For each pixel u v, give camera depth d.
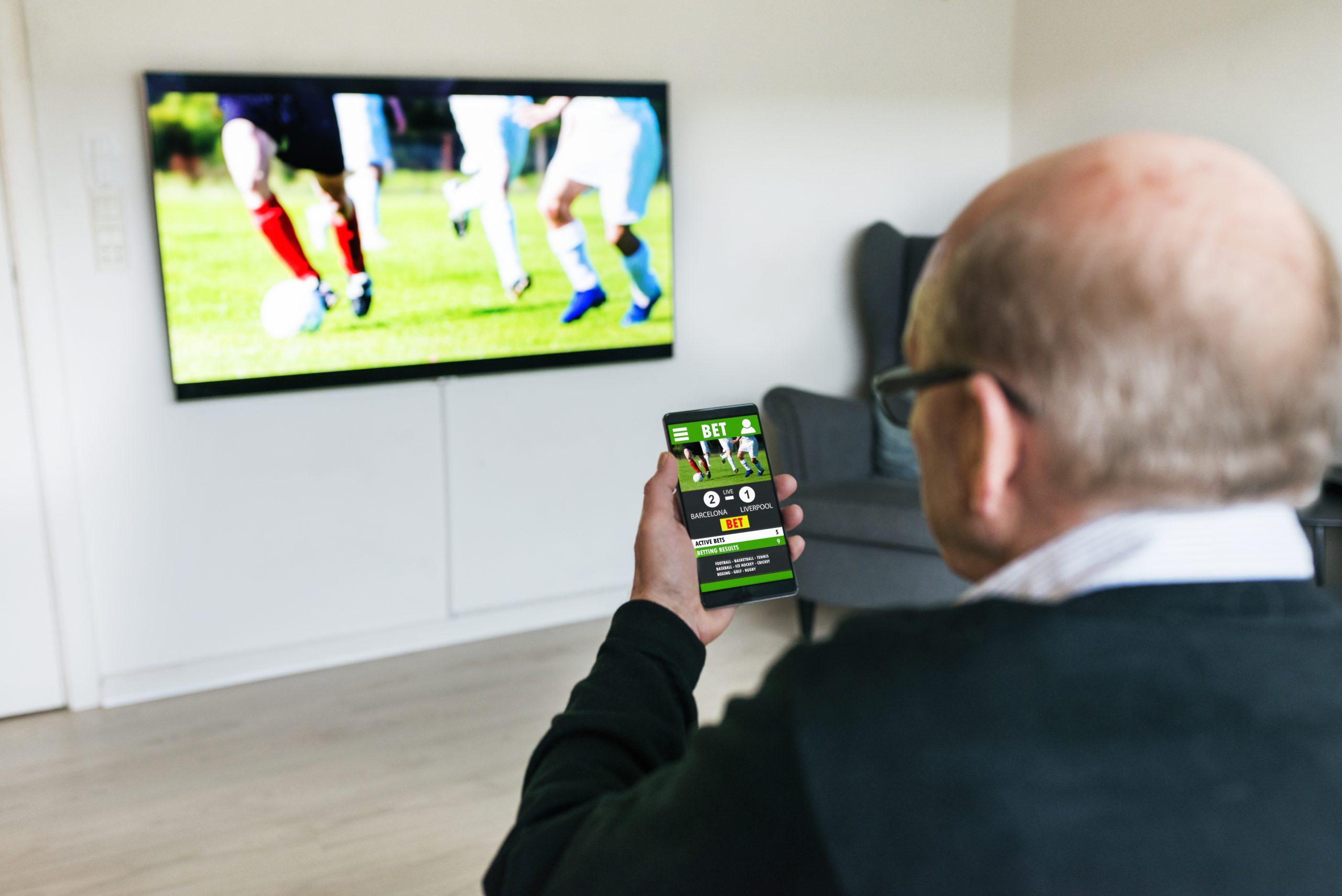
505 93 3.00
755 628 3.37
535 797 0.62
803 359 3.71
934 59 3.78
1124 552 0.45
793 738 0.44
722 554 1.08
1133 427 0.44
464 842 2.20
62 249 2.63
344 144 2.83
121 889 2.04
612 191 3.19
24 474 2.70
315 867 2.11
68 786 2.43
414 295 2.99
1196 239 0.43
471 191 3.00
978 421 0.49
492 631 3.30
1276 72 3.10
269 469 2.93
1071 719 0.43
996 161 3.99
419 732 2.68
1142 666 0.43
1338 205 2.99
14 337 2.63
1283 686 0.43
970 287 0.47
